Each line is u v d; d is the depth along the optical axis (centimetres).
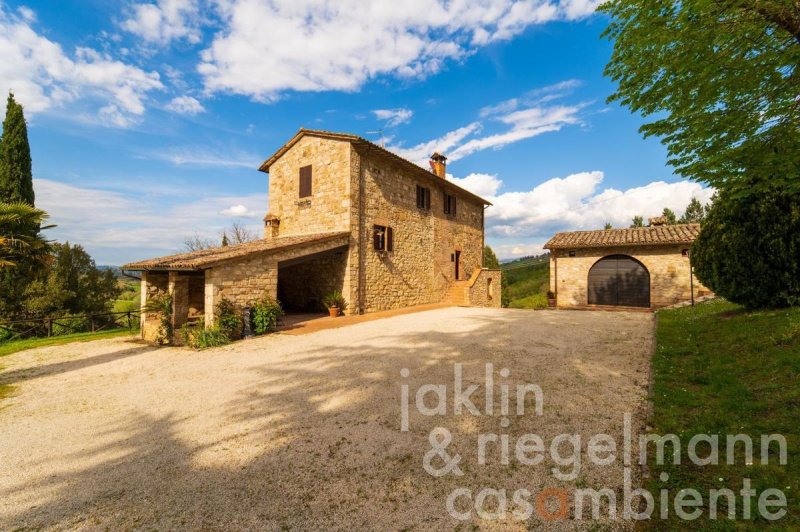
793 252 630
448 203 1838
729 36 441
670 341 645
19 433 404
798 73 432
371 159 1352
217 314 864
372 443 350
